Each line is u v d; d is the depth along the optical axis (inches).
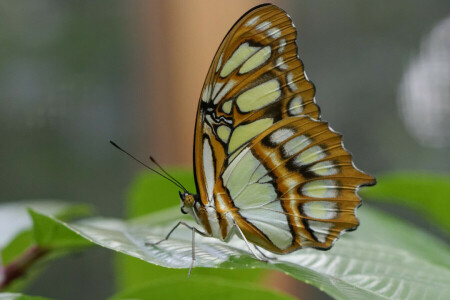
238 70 38.6
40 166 52.9
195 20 49.3
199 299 38.0
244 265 37.5
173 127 51.1
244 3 49.4
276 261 37.9
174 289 38.0
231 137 38.8
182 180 40.6
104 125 53.1
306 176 38.8
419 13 58.3
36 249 38.6
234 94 38.7
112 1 52.5
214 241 38.9
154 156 51.8
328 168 38.8
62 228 38.3
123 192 53.4
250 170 38.9
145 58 51.5
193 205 38.8
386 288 37.6
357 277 37.8
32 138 53.1
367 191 40.8
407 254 38.4
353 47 59.0
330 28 59.0
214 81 38.6
